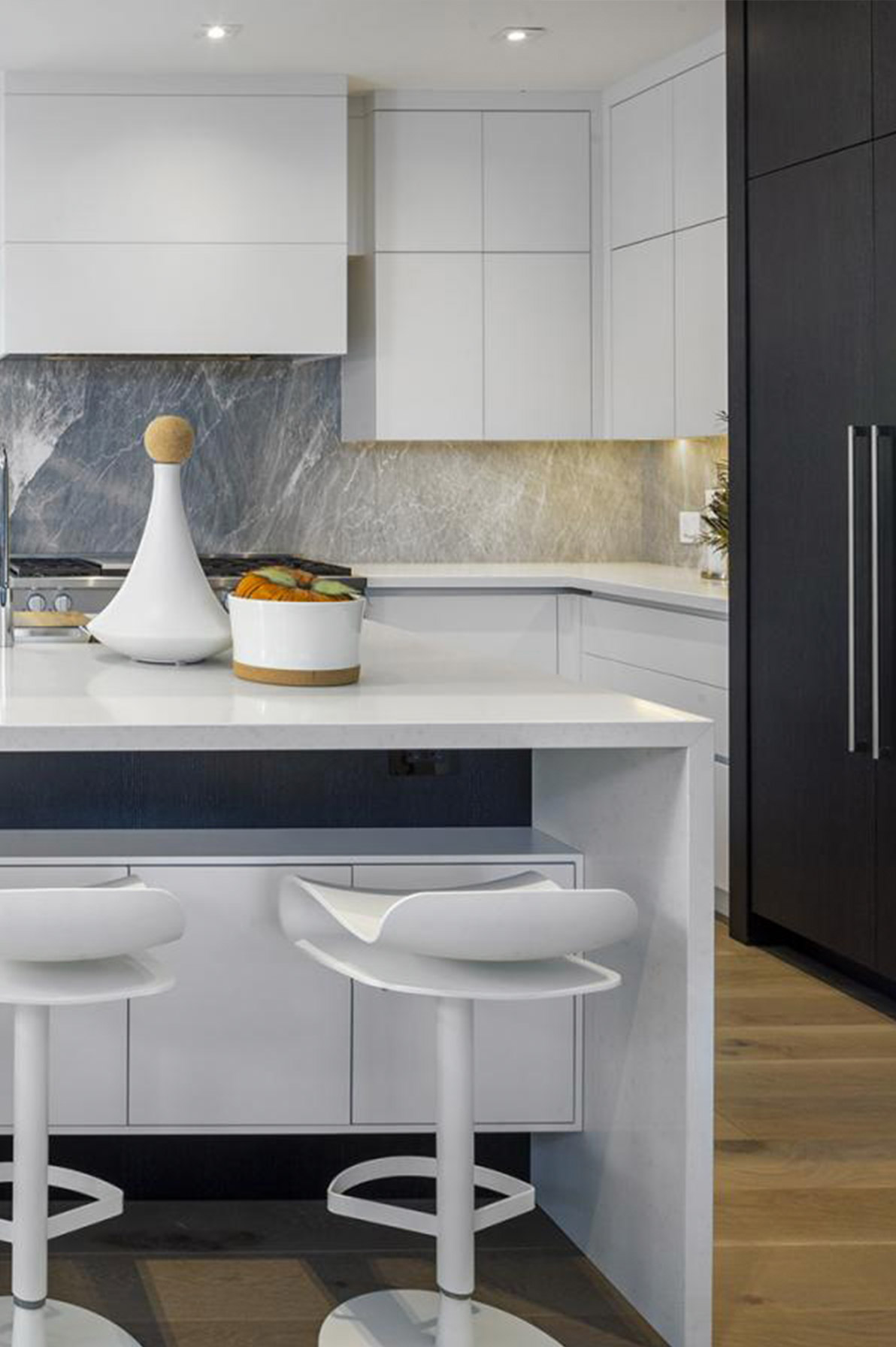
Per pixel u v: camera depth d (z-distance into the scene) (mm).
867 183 4000
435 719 2402
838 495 4176
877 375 3990
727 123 4730
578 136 5941
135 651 2969
